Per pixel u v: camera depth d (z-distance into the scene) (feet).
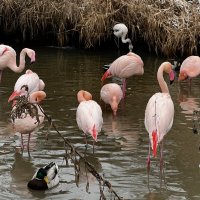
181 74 50.55
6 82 49.39
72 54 64.39
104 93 41.70
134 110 41.96
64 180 28.37
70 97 44.70
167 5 67.46
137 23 65.92
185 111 41.63
